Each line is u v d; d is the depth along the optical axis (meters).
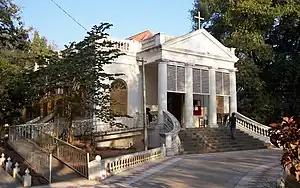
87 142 19.27
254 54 33.81
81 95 18.08
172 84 24.23
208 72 26.64
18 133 17.84
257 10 31.97
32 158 14.98
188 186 10.95
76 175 13.45
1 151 17.53
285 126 5.16
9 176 13.41
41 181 12.57
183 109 27.44
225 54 27.77
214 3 37.25
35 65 24.08
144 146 20.14
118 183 12.05
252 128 25.77
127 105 24.52
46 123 19.50
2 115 22.00
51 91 18.38
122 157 14.77
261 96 32.16
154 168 14.84
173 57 24.38
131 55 25.05
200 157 18.14
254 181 11.41
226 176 12.45
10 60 24.98
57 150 15.58
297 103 32.22
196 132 23.55
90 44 18.17
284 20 34.66
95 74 17.89
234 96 27.94
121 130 22.20
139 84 25.38
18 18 24.12
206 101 29.14
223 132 24.64
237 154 19.62
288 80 32.53
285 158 5.02
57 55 19.31
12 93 21.22
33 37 36.25
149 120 24.56
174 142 19.91
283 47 37.28
